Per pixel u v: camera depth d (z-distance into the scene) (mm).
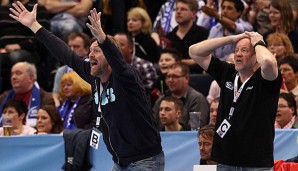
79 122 18797
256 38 12984
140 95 13062
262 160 12898
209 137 15656
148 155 13148
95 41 13234
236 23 22250
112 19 24688
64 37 23750
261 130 12891
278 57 20031
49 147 16641
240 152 12938
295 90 18938
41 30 14039
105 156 16406
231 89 13141
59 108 19766
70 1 24312
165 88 20766
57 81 21578
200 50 13438
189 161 16344
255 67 13023
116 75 12844
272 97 12906
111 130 13203
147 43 22641
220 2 23422
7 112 18656
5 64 22500
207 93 20844
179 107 17875
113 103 13102
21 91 20266
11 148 16703
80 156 16453
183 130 17906
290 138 16078
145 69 21188
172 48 21859
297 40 21859
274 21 22000
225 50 21812
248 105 12914
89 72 13695
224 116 13141
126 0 24641
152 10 25703
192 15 22312
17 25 23344
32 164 16672
